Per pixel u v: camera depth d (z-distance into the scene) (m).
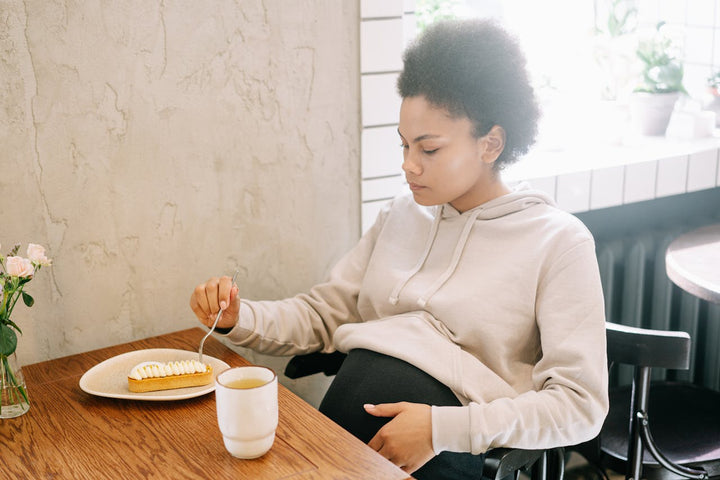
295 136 1.63
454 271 1.35
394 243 1.47
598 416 1.19
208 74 1.51
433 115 1.24
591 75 2.32
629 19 2.29
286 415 1.16
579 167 1.98
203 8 1.48
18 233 1.42
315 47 1.60
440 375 1.27
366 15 1.63
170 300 1.59
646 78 2.26
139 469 1.02
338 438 1.09
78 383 1.28
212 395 1.23
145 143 1.49
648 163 2.04
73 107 1.42
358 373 1.34
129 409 1.19
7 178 1.40
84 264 1.49
